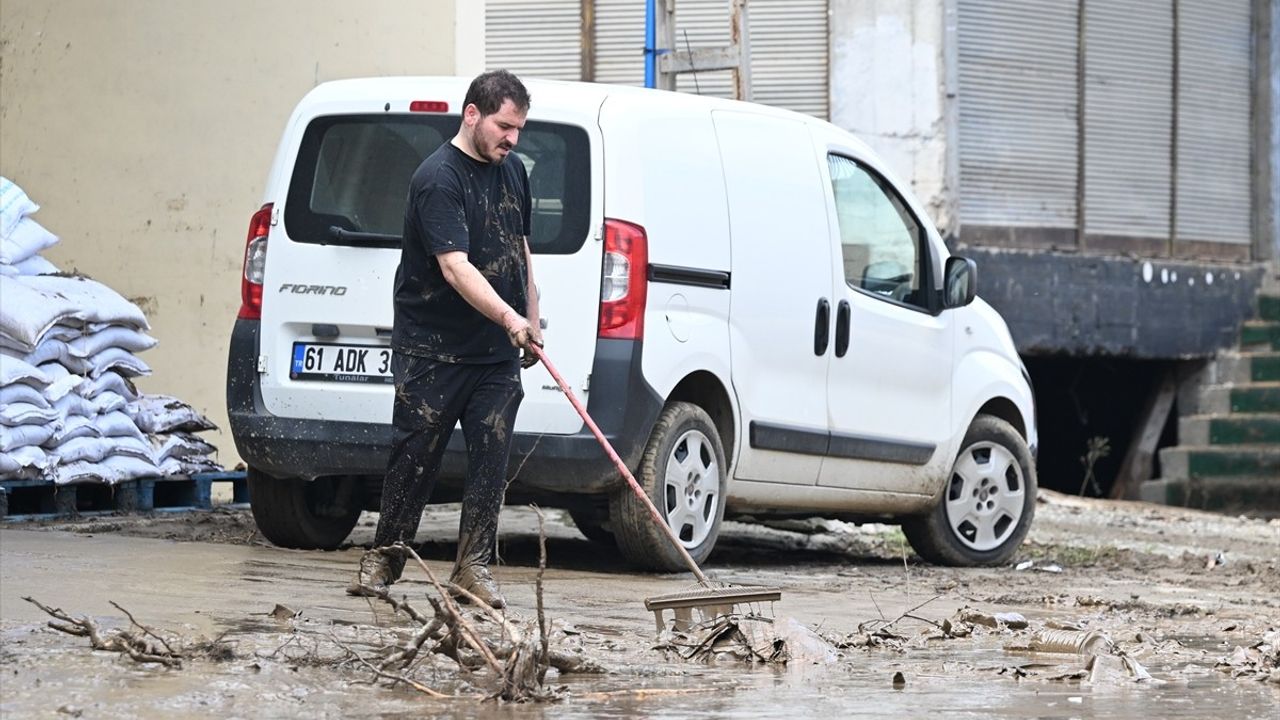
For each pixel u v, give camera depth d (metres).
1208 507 52.78
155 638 13.54
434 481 17.83
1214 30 54.75
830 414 25.08
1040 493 47.41
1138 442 54.84
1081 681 14.77
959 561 27.88
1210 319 54.22
